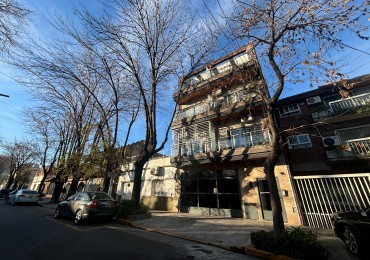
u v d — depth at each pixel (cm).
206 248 620
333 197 991
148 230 865
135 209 1120
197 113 1673
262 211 1155
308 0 687
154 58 1268
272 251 550
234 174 1333
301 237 528
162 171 1750
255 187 1220
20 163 3788
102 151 1477
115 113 1609
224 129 1495
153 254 532
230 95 1532
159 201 1678
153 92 1291
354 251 561
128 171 2073
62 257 483
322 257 498
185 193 1538
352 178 984
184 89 1728
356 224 567
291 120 1270
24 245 571
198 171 1508
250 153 1201
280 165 1181
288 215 1077
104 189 1373
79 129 1850
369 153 972
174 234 778
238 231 826
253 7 780
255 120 1366
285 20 744
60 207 1116
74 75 1373
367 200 897
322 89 1225
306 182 1091
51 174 3447
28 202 1930
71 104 1836
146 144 1252
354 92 1164
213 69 1689
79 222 935
